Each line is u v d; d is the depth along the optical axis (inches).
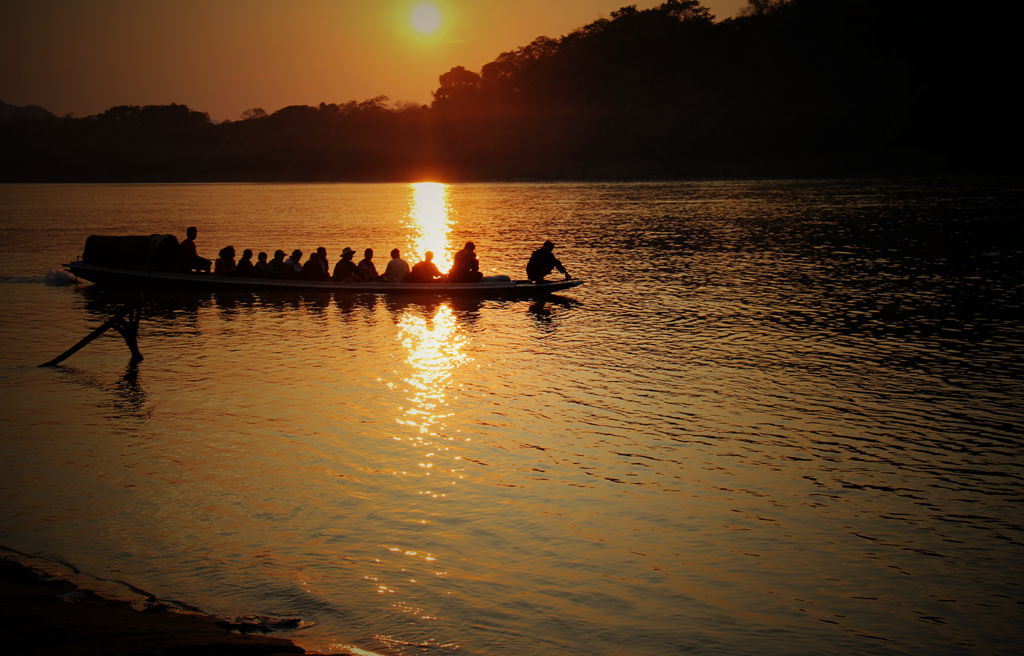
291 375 609.9
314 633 290.2
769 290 953.5
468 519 379.6
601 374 609.9
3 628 268.1
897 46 5871.1
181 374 611.8
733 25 7062.0
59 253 1379.2
